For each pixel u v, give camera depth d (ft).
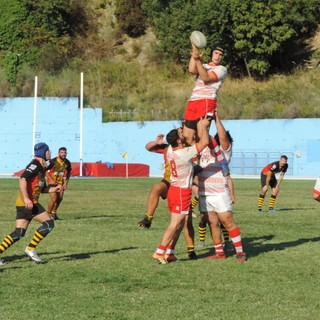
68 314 49.37
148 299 54.29
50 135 372.58
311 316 49.24
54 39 420.36
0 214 126.21
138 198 176.14
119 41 439.22
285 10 385.50
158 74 414.82
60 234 97.19
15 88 380.78
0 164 371.97
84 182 265.54
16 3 419.13
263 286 59.72
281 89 381.40
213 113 69.97
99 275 64.34
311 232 101.91
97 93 396.57
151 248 82.89
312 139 350.84
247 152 360.69
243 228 107.24
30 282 61.00
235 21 381.19
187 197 70.54
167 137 70.59
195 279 62.75
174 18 411.13
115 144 374.02
